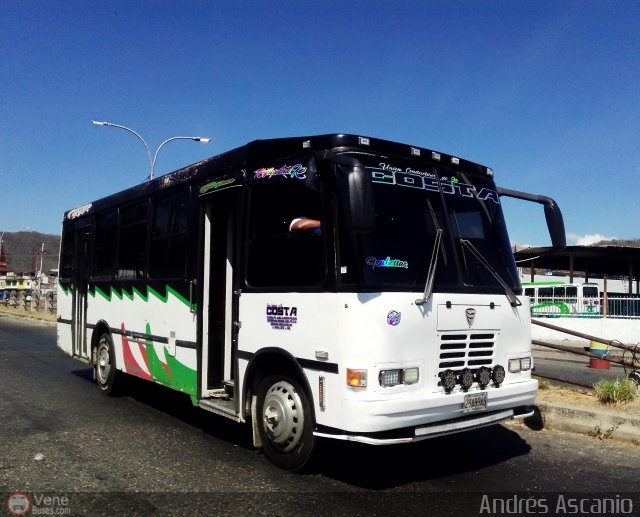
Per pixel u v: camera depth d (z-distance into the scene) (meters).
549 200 6.46
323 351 4.89
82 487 4.93
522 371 5.75
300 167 5.34
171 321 7.15
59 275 11.20
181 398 8.88
